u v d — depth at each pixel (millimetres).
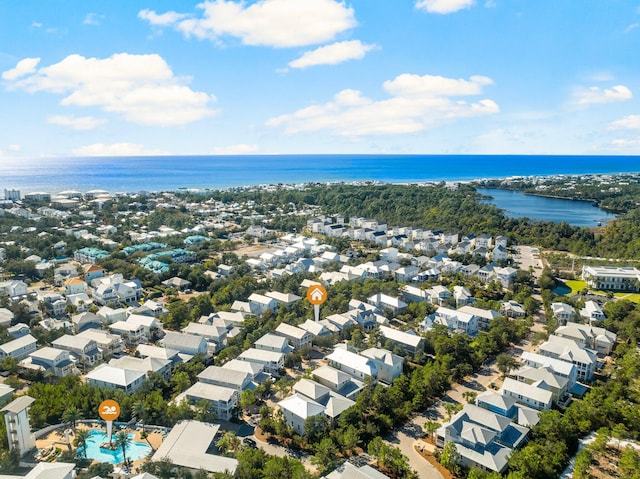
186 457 89438
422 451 100750
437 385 123125
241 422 110812
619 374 128875
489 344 148000
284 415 109688
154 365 128125
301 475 84000
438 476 92938
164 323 165625
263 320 167375
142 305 181375
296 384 118125
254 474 86812
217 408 111625
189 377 127125
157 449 95062
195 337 144125
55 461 92125
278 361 133500
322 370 126000
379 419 108250
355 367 129750
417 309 178875
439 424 107938
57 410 106500
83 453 94938
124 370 122062
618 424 104750
